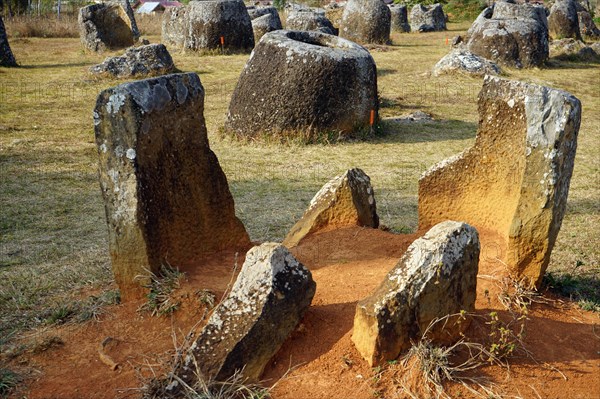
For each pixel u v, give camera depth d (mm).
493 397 3289
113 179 4129
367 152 9688
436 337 3525
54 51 19969
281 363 3441
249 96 10219
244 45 19219
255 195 7598
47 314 4426
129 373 3545
